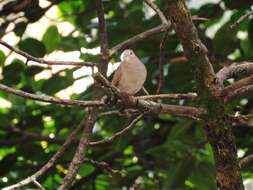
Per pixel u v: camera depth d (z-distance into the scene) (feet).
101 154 42.50
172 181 35.47
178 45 38.93
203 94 21.71
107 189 43.78
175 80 38.27
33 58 23.17
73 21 44.73
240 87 21.53
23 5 37.06
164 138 43.42
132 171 44.21
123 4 47.70
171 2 21.08
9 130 41.88
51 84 37.83
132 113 24.97
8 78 40.37
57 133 42.93
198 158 37.50
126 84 27.66
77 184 41.27
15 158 41.78
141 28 37.55
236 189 21.63
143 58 38.29
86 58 37.83
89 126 26.25
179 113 21.91
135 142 43.16
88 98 36.19
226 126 21.86
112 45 37.58
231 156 21.79
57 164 40.11
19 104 44.06
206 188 36.63
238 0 36.91
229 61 36.70
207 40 37.55
